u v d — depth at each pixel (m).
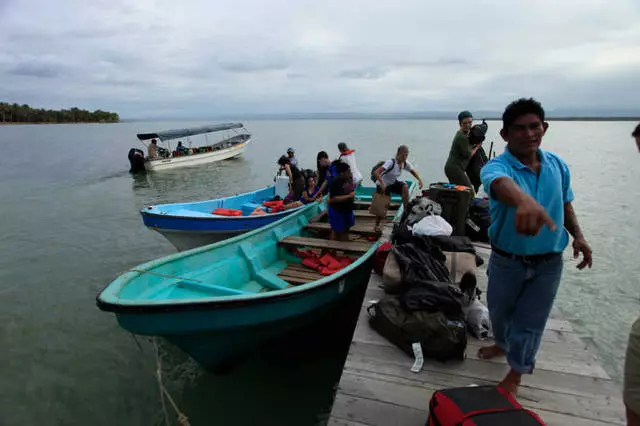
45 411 4.35
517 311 2.44
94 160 29.27
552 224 1.49
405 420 2.58
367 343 3.39
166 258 4.38
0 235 10.66
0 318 6.27
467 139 6.00
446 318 3.20
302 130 101.06
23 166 25.59
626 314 6.89
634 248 9.83
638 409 1.85
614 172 22.28
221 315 3.63
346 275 4.70
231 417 4.26
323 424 4.16
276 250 6.14
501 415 2.07
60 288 7.39
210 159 25.25
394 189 7.05
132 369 5.06
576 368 3.04
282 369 4.96
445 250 4.41
